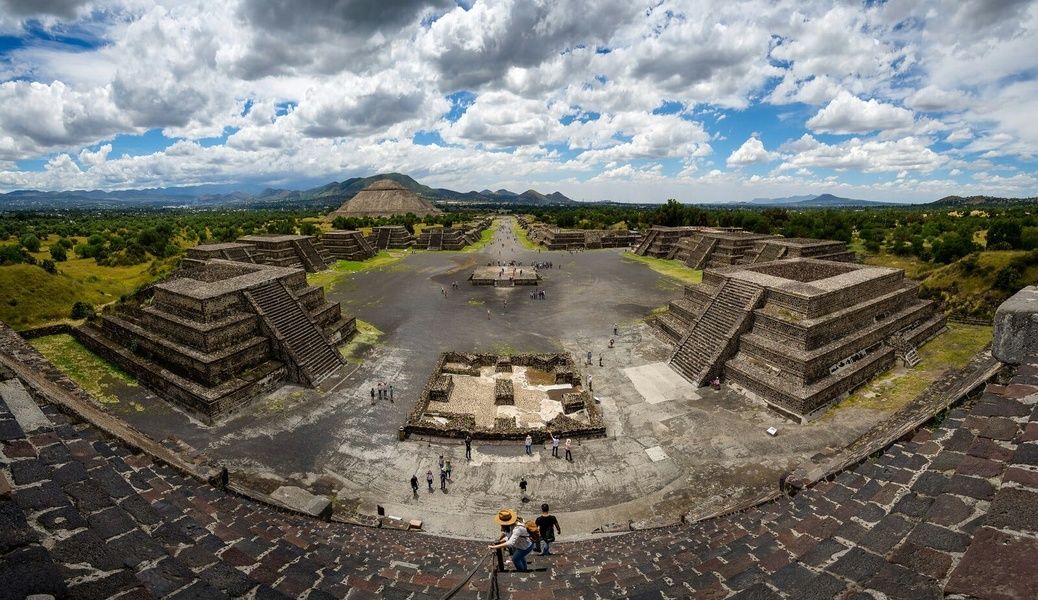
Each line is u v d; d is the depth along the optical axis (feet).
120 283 167.73
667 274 219.61
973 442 23.36
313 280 205.98
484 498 66.33
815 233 275.80
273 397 93.56
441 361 108.06
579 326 140.36
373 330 135.95
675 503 64.54
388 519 60.90
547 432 78.64
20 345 70.18
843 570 21.17
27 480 20.42
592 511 63.46
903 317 111.96
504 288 191.83
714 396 93.86
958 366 101.96
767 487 67.05
